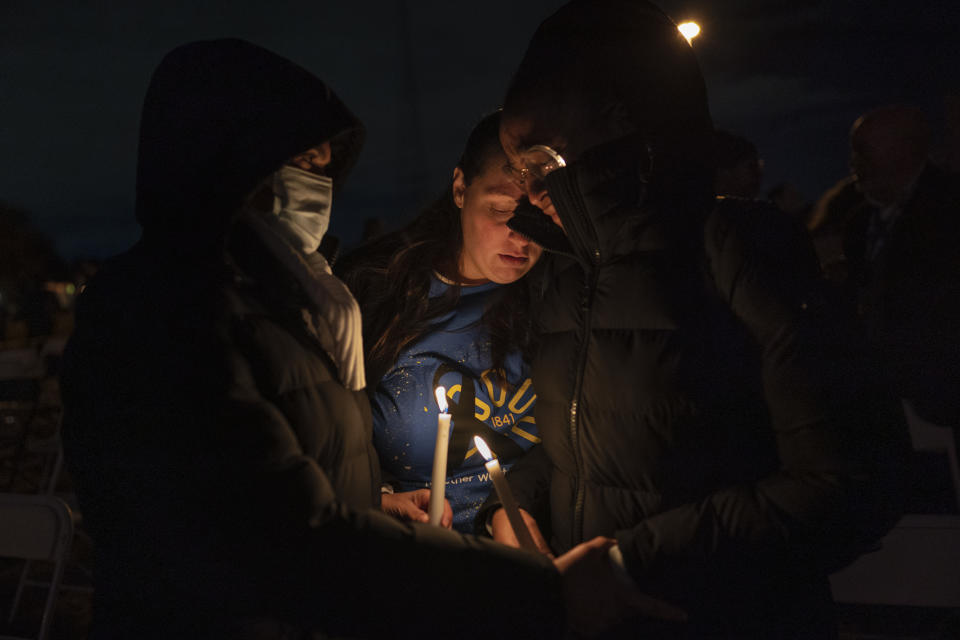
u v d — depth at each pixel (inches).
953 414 94.4
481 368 64.1
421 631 40.8
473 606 41.1
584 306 46.2
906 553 70.6
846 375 40.8
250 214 45.0
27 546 79.9
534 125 46.6
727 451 43.4
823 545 41.6
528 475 61.3
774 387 41.5
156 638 42.7
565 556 44.6
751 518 41.5
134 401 40.2
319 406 43.6
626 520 46.3
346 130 45.3
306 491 39.7
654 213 44.2
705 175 44.9
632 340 43.9
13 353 192.1
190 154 42.6
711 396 42.5
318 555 39.5
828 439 40.5
